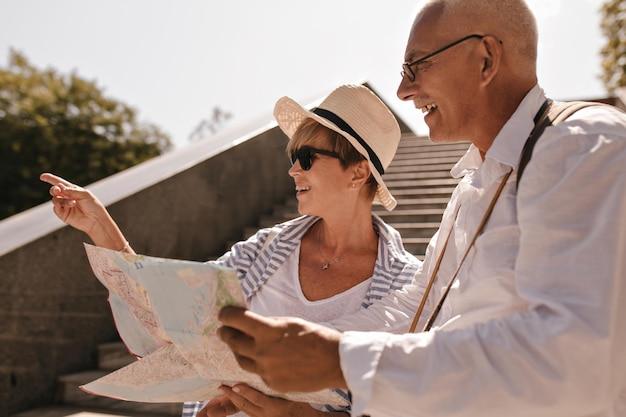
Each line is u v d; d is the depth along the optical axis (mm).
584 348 1062
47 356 3990
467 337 1144
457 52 1446
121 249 2047
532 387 1080
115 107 23516
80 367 4234
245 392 1571
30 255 3902
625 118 1235
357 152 2098
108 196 4574
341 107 2080
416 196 6371
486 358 1109
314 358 1176
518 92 1455
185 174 5266
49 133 20359
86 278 4305
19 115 20312
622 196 1131
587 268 1108
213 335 1372
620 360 1108
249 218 6316
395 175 7188
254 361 1220
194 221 5371
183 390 1658
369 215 2156
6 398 3711
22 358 3824
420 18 1509
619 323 1112
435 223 5441
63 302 4117
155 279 1390
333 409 1817
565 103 1393
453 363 1122
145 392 1681
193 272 1299
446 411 1111
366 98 2115
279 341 1183
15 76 21531
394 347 1159
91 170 21906
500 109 1463
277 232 2221
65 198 2010
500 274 1316
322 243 2160
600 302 1080
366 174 2119
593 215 1141
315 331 1192
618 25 15789
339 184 2082
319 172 2072
